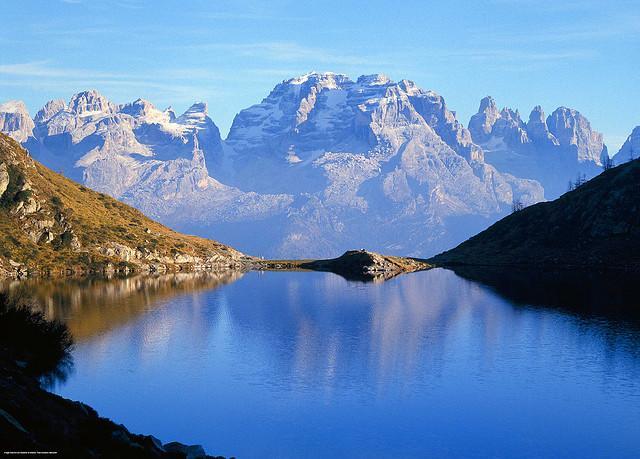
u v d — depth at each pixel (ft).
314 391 435.53
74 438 217.77
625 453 338.95
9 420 199.93
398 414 392.88
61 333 447.83
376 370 489.26
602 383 451.53
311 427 369.71
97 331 611.47
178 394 422.41
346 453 336.70
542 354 534.37
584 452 339.16
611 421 380.78
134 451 223.10
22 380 270.87
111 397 411.13
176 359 512.22
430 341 590.14
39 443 198.80
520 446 347.56
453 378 467.11
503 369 489.67
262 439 352.08
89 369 471.21
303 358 524.52
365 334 626.64
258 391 433.89
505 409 401.90
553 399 418.92
